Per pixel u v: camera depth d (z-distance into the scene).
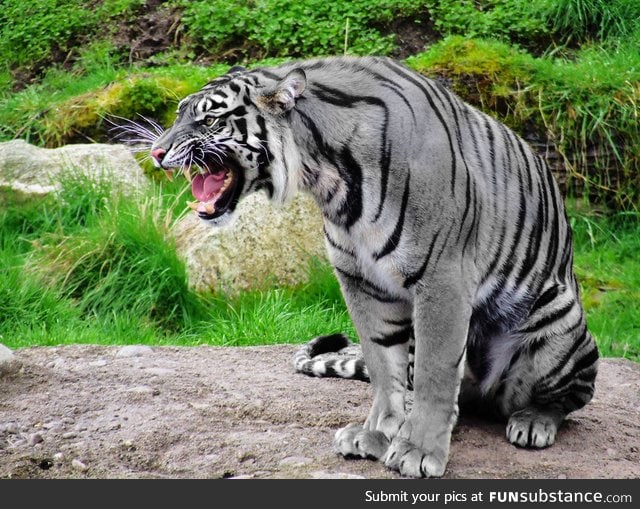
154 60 22.08
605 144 17.39
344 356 10.59
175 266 14.16
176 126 7.54
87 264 14.34
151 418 8.65
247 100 7.41
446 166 7.32
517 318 8.14
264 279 14.44
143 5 23.97
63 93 21.02
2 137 19.56
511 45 21.27
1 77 23.02
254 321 13.12
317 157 7.36
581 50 20.58
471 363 8.34
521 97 17.69
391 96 7.40
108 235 14.48
